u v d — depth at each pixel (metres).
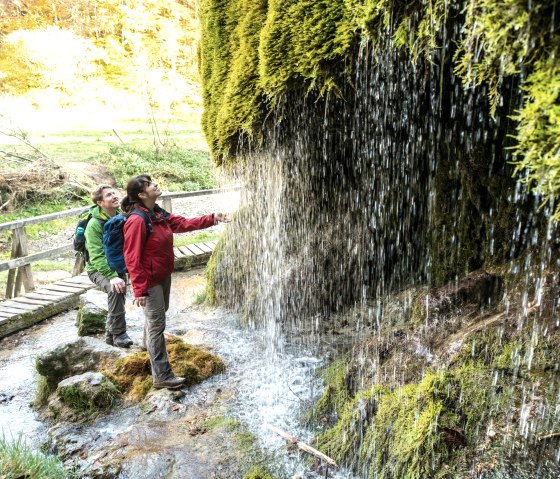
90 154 16.47
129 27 21.02
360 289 4.89
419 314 3.60
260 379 3.89
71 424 3.49
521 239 3.26
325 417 3.23
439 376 2.70
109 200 4.32
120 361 4.02
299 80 2.88
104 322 5.13
